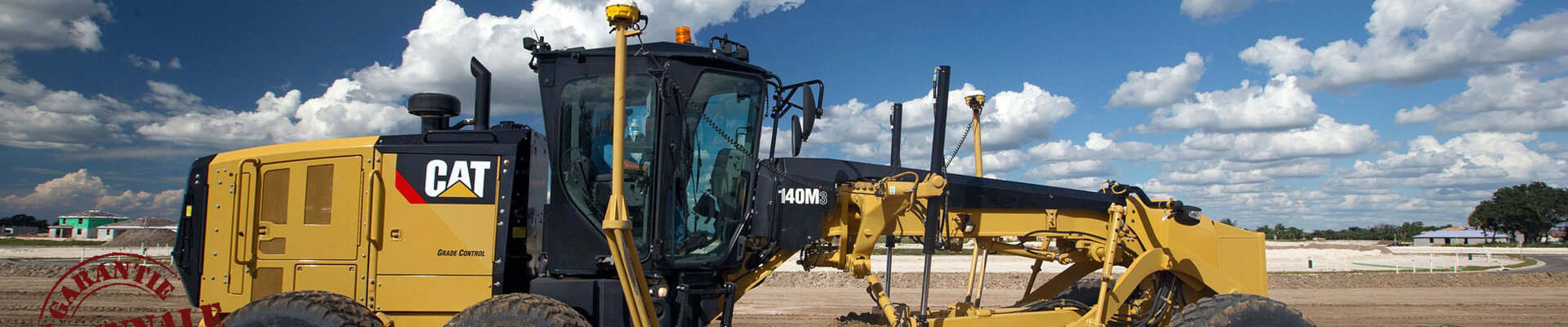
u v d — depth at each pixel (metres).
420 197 4.78
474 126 5.12
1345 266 25.98
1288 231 108.19
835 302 11.87
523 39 4.79
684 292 4.73
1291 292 14.46
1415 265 28.89
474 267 4.71
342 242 4.80
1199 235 5.50
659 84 4.61
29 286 12.33
